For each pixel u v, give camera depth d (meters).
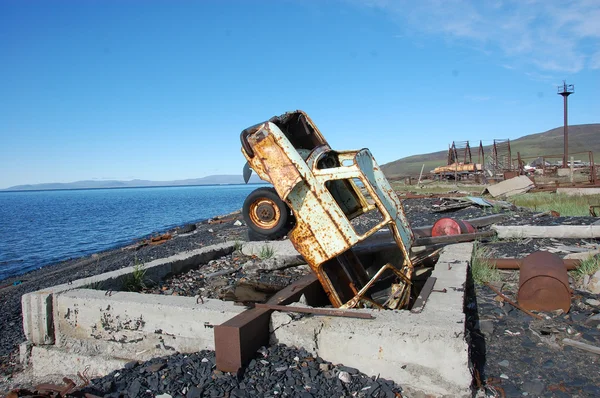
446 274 5.95
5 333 8.55
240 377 4.15
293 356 4.46
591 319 5.10
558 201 17.23
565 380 4.09
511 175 34.50
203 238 16.72
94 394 4.08
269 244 9.31
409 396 3.99
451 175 48.38
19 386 5.47
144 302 5.31
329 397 3.85
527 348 4.70
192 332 5.02
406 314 4.46
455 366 3.91
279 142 5.08
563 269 5.58
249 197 5.57
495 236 9.36
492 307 5.79
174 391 4.05
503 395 3.93
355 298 5.03
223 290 6.79
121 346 5.42
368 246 7.70
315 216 5.11
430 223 13.89
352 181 5.80
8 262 21.16
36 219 49.62
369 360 4.23
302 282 5.95
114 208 73.50
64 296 5.75
